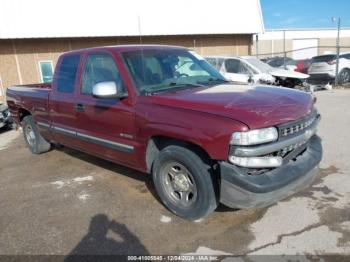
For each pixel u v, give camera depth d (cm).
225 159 306
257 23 2152
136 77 396
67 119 507
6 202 445
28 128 659
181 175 358
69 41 1591
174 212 372
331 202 385
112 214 391
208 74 462
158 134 356
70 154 643
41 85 673
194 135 321
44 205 427
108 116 419
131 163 417
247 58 1212
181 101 348
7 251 330
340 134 660
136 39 1775
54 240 345
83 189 468
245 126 296
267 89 391
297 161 345
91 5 1647
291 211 370
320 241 314
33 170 569
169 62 440
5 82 1452
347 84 1558
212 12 2019
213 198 335
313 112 376
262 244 315
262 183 305
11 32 1423
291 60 2125
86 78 466
